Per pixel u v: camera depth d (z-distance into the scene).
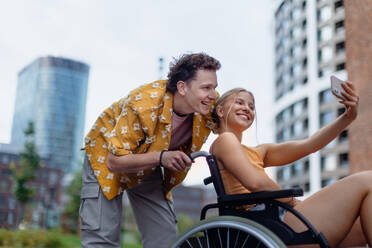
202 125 1.93
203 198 67.12
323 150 37.00
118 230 1.86
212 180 1.51
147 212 2.01
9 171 24.03
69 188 22.20
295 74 42.44
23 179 19.56
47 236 12.29
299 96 41.12
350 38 3.13
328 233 1.39
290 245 1.32
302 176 39.06
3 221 18.55
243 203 1.42
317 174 36.88
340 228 1.40
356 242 1.54
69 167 32.44
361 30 3.11
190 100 1.77
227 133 1.63
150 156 1.62
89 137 1.92
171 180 2.01
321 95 38.66
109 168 1.73
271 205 1.38
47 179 27.91
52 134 35.12
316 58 39.38
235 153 1.53
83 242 1.84
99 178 1.84
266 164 1.94
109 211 1.84
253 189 1.45
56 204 24.09
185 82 1.77
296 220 1.44
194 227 1.42
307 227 1.32
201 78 1.76
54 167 30.27
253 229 1.30
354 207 1.41
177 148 2.01
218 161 1.63
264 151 1.92
